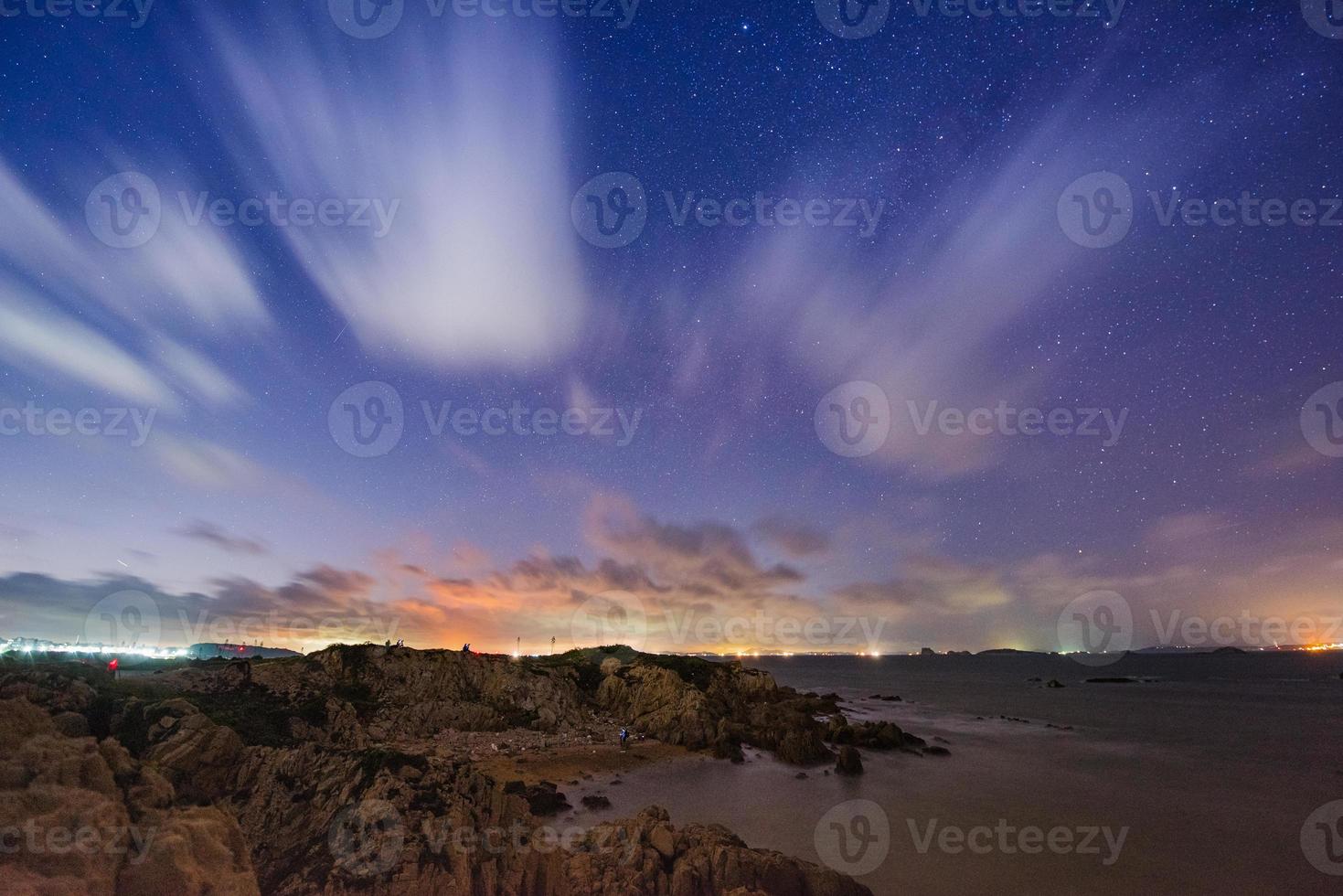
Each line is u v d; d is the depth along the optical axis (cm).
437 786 1794
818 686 14975
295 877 1490
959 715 8294
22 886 972
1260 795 3828
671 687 5947
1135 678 17662
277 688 3597
